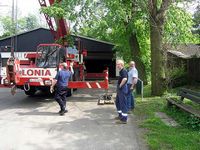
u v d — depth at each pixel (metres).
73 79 19.03
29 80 15.60
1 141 8.82
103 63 36.06
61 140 8.90
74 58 19.36
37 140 8.91
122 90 10.91
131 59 25.38
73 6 17.78
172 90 18.98
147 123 10.66
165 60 17.38
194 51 30.44
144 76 25.08
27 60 17.25
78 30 18.64
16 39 35.47
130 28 21.83
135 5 18.08
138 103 14.77
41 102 16.02
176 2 18.50
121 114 10.98
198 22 23.17
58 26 19.86
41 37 35.78
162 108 13.05
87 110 13.55
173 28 20.64
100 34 20.69
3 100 16.84
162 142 8.39
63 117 12.09
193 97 11.01
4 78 15.70
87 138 9.07
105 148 8.12
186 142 8.28
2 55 21.44
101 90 21.83
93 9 17.86
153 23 17.23
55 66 16.28
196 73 21.98
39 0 19.31
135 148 8.07
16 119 11.74
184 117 11.07
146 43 26.78
